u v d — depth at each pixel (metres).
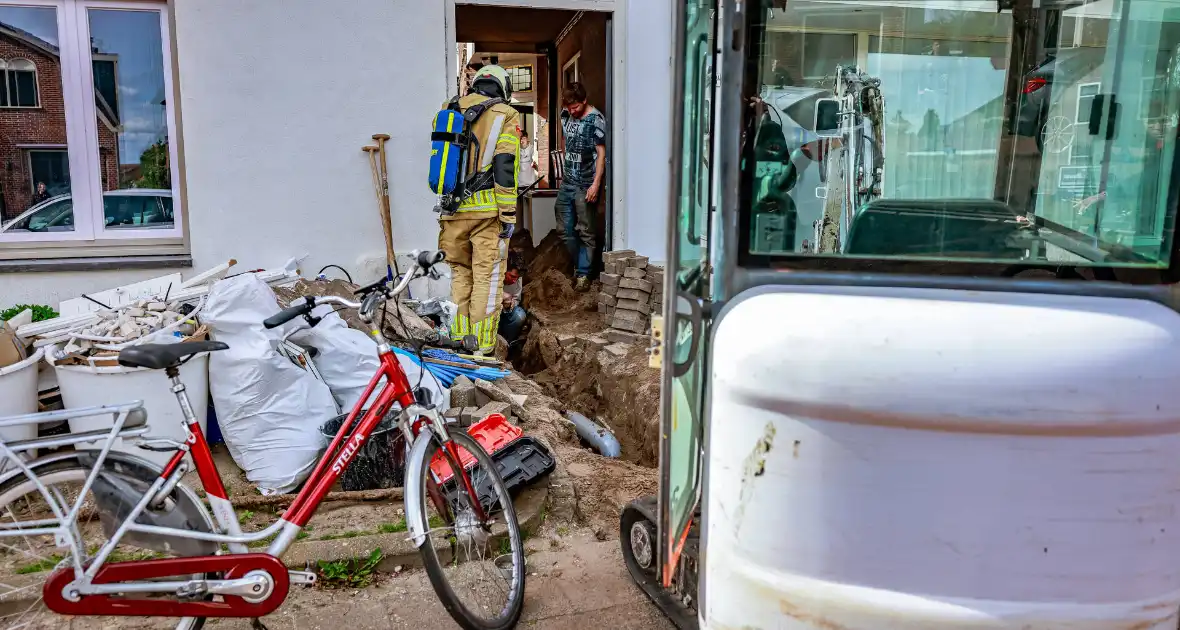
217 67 6.16
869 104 2.50
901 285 1.96
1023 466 1.73
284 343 3.84
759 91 2.02
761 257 2.03
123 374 3.58
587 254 8.09
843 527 1.80
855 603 1.81
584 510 3.90
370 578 3.21
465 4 6.75
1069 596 1.76
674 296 2.06
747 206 2.02
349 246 6.64
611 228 7.73
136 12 5.99
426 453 2.85
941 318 1.78
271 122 6.34
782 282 2.01
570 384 6.49
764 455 1.85
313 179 6.49
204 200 6.23
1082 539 1.74
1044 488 1.73
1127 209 2.05
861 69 2.48
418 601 3.07
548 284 8.16
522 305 7.66
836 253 2.19
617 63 7.39
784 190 2.34
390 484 3.75
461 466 3.01
